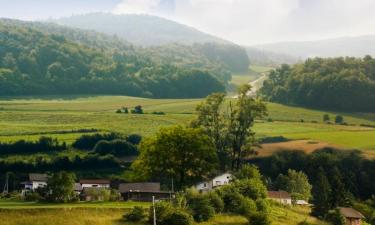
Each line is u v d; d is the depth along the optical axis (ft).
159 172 364.99
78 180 510.99
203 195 287.89
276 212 326.03
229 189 310.04
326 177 481.46
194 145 361.10
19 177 513.86
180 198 278.67
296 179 461.78
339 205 392.27
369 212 394.73
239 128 408.67
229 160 408.87
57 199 314.76
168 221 255.91
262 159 552.82
